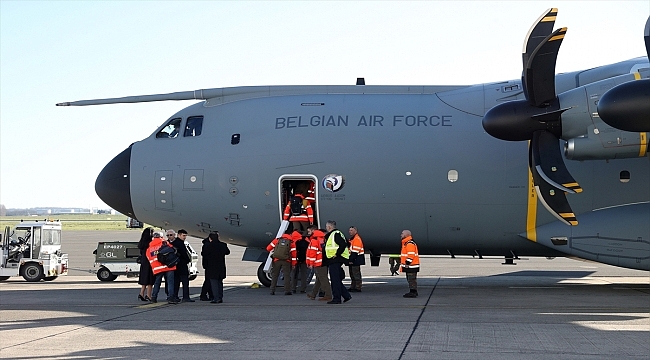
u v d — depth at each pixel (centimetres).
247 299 1573
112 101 1839
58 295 1723
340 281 1469
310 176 1698
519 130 1440
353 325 1141
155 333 1074
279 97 1802
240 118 1780
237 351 923
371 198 1683
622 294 1648
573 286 1891
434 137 1673
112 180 1839
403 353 900
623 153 1402
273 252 1647
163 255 1478
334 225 1473
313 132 1714
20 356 900
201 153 1772
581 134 1419
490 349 923
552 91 1408
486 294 1656
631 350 912
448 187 1658
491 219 1667
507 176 1642
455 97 1725
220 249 1493
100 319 1239
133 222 4162
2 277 2350
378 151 1678
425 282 2072
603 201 1623
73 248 4716
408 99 1752
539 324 1137
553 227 1639
